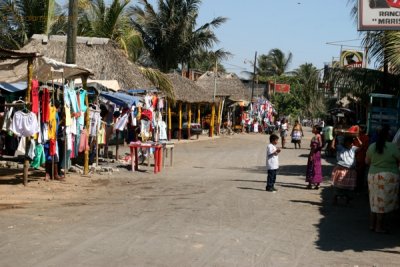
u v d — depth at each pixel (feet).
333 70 56.54
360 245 24.14
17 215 27.81
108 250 21.06
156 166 52.54
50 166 42.24
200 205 33.14
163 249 21.54
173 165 62.18
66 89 41.96
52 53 74.33
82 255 20.13
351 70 55.31
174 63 148.97
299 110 245.24
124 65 74.90
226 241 23.48
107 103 58.13
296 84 248.11
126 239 23.08
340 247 23.59
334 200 35.99
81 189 38.55
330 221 30.01
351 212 33.42
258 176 51.90
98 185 41.19
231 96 167.12
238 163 68.49
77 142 45.03
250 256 21.07
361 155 41.50
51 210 29.66
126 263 19.22
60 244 21.76
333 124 88.89
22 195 34.47
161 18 143.64
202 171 55.83
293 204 35.42
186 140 115.96
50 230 24.38
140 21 143.33
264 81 247.50
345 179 35.50
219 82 175.42
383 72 53.57
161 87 90.43
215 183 44.73
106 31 95.20
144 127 61.57
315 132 43.78
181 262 19.69
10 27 88.58
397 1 33.55
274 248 22.67
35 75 44.47
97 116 52.24
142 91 67.21
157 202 33.81
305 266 20.03
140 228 25.52
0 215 27.68
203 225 26.86
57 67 41.37
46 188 37.83
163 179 46.83
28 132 37.01
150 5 143.13
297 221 29.48
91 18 96.43
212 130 136.67
